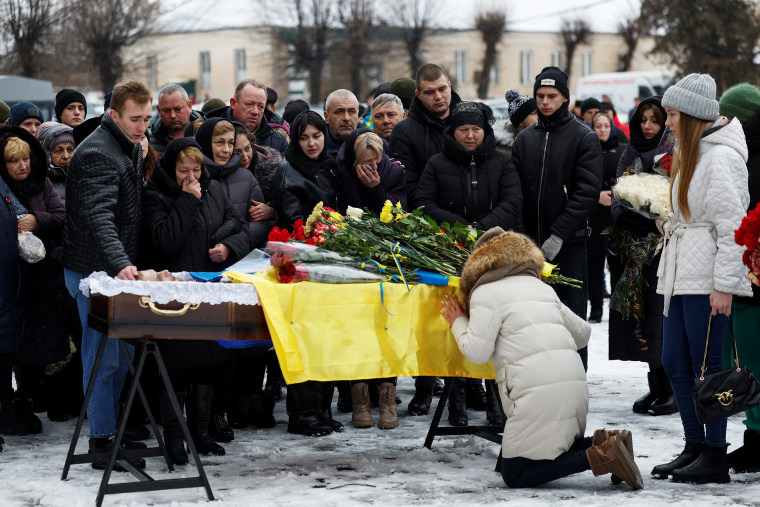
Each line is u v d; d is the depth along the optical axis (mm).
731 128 4945
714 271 4844
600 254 10383
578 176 6719
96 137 5238
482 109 6516
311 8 49500
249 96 7316
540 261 5047
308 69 49844
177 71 63250
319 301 4977
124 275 4938
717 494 4730
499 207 6480
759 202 5230
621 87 28609
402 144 7027
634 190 6289
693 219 4973
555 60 61750
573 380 4836
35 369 6383
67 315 6242
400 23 49969
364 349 5043
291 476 5160
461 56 57406
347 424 6473
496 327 4879
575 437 4879
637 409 6676
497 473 5215
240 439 6047
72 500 4742
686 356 5078
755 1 32844
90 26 40031
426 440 5742
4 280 5949
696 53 32844
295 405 6164
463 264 5430
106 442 5359
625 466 4715
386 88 9008
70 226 5262
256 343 5395
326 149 6906
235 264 5465
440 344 5246
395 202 6465
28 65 36906
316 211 5523
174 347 5363
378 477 5156
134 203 5359
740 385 4719
